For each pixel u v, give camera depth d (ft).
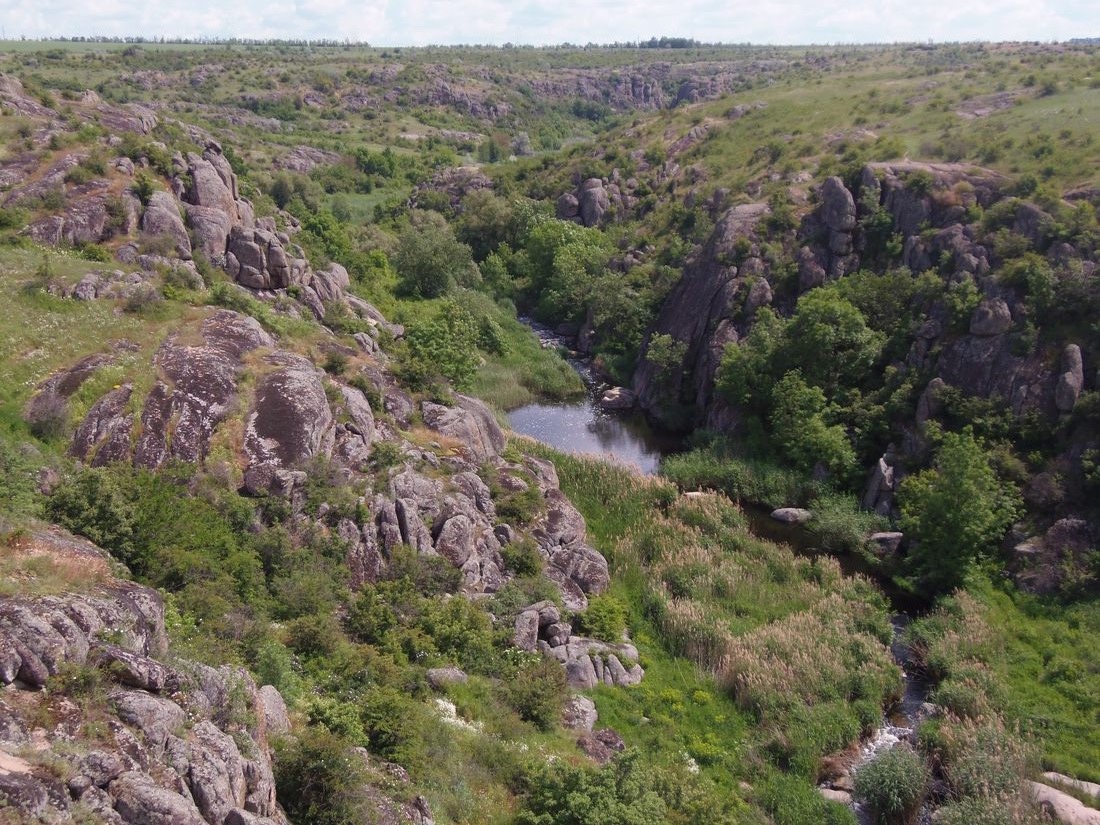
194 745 44.06
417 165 444.96
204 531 81.66
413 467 111.34
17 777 34.12
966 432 135.44
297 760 52.80
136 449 89.66
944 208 175.01
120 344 105.50
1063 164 172.55
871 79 333.01
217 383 101.45
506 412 194.80
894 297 164.76
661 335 205.05
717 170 273.54
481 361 191.62
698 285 204.54
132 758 40.04
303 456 98.17
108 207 141.90
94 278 119.44
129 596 56.03
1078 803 78.69
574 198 305.12
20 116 160.04
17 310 104.99
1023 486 128.98
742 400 169.27
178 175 162.50
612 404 200.64
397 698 68.23
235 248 155.12
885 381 155.94
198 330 113.70
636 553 123.44
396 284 239.91
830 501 142.10
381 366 138.10
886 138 220.43
